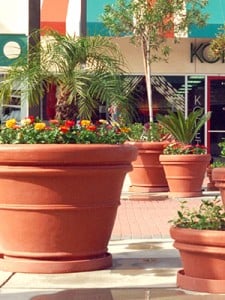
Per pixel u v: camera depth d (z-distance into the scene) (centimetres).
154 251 925
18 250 782
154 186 1727
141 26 2120
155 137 1762
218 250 656
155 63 2445
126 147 779
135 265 828
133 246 966
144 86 2439
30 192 754
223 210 789
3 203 766
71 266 778
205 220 683
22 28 2220
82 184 756
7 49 1706
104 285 727
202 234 659
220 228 677
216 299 654
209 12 2258
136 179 1734
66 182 751
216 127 2492
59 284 732
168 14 2127
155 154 1703
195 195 1611
